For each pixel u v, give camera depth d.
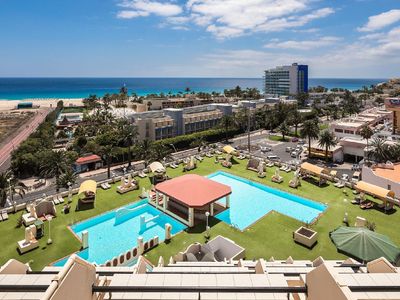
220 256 31.39
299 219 40.78
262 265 15.35
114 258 29.41
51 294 8.38
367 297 11.02
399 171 50.62
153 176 57.59
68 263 9.71
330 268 9.77
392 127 91.00
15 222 39.41
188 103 167.50
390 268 14.83
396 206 42.81
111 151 67.06
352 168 64.69
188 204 38.25
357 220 35.44
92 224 39.75
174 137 89.81
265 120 119.00
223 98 186.25
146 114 97.62
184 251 30.52
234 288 10.56
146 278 12.68
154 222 40.53
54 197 46.44
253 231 36.84
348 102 168.75
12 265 13.94
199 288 10.56
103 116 129.00
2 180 47.31
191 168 63.09
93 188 45.41
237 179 57.84
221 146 88.69
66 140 99.38
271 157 73.38
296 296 11.85
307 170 54.28
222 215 42.47
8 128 132.75
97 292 10.84
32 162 67.69
